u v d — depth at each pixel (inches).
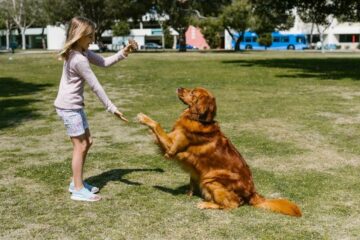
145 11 2278.5
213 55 1716.3
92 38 197.0
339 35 3442.4
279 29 2778.1
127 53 214.5
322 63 1114.7
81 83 197.8
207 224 180.4
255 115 411.8
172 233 172.9
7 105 481.4
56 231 175.0
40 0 2915.8
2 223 182.2
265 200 195.2
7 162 268.5
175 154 192.7
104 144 312.7
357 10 1102.4
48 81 732.0
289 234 172.2
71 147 305.3
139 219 185.8
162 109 451.2
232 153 195.5
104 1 2112.5
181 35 2425.0
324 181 234.5
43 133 347.6
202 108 189.3
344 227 179.5
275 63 1128.8
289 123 376.8
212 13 2470.5
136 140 324.2
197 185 211.8
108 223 181.9
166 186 227.1
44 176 241.6
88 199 205.5
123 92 588.7
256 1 1203.9
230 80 712.4
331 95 538.6
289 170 253.0
